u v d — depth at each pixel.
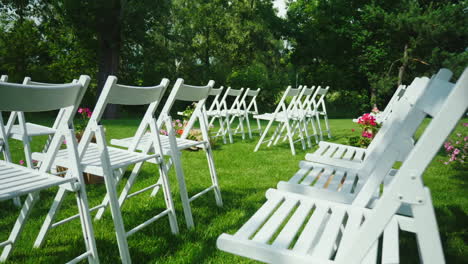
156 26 17.48
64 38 17.08
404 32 15.27
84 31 14.39
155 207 2.79
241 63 24.98
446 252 2.05
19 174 1.70
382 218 1.08
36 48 16.52
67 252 2.01
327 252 1.28
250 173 3.97
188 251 2.04
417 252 2.08
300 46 20.53
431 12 14.37
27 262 1.86
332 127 9.77
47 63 18.02
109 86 1.82
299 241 1.35
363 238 1.11
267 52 25.25
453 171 4.10
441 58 15.24
